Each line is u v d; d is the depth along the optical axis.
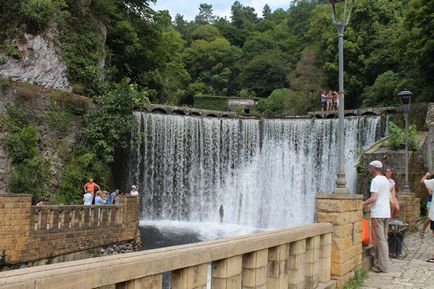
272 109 54.94
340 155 9.45
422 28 35.81
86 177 24.33
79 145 25.16
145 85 41.44
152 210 29.69
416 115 29.17
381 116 29.81
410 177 23.45
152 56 41.84
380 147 26.06
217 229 29.02
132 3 39.75
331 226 8.35
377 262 10.38
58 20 27.64
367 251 10.44
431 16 34.22
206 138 31.62
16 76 25.14
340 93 9.68
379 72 45.88
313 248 7.46
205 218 31.11
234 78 82.62
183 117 30.86
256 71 73.12
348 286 8.57
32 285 2.84
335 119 30.91
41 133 23.47
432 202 11.77
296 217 31.14
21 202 15.53
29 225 15.76
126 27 37.12
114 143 26.50
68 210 17.38
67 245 17.27
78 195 23.70
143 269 3.81
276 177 31.97
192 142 31.08
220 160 31.97
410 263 11.28
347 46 47.00
